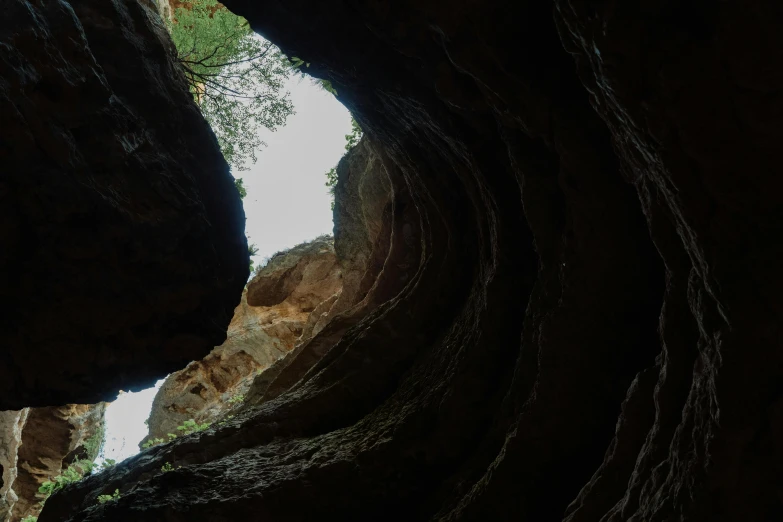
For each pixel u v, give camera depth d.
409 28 6.57
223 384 20.88
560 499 7.27
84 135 6.94
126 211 7.16
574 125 6.16
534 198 7.26
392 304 12.55
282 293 21.75
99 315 7.34
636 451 5.77
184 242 7.91
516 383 8.26
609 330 6.86
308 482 9.01
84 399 7.99
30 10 6.52
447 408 9.12
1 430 14.65
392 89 8.31
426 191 10.74
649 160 4.19
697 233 3.95
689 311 4.93
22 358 7.19
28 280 6.80
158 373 8.50
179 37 13.07
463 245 10.91
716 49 3.31
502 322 8.83
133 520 8.44
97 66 7.16
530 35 5.85
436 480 8.94
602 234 6.54
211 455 10.96
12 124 6.13
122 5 8.06
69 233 6.79
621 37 3.64
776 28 3.07
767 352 3.76
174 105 8.31
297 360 14.70
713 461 4.04
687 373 5.02
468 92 7.10
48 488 15.13
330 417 11.44
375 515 8.85
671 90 3.57
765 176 3.52
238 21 13.51
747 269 3.75
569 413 7.16
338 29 7.62
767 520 3.88
